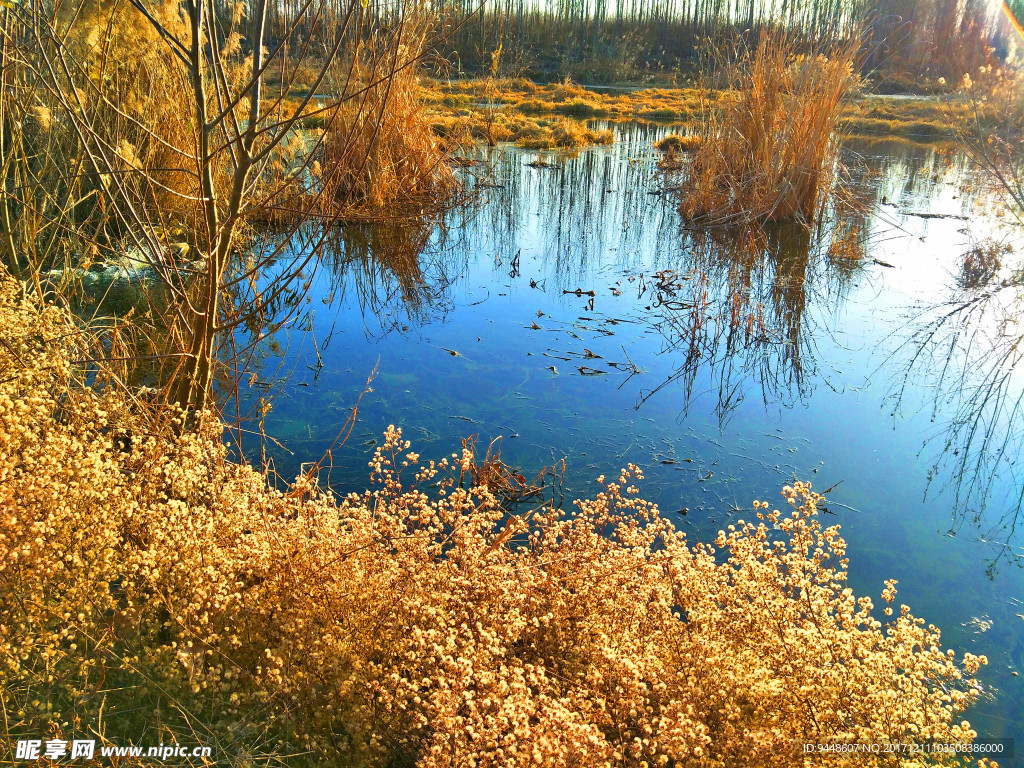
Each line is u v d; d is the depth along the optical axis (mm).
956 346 6688
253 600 2596
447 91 22469
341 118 9055
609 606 2828
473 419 5207
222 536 2822
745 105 10914
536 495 4379
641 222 10977
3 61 4133
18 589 2297
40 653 2205
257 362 5949
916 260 9156
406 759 2371
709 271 8719
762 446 5012
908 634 2547
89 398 3342
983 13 20375
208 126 3408
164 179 6625
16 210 5219
